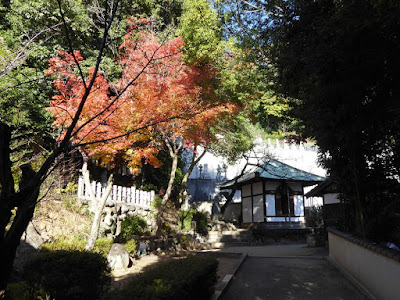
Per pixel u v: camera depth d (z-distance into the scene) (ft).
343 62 16.98
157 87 29.99
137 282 14.24
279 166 85.71
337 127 20.70
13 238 7.56
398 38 15.55
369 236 24.09
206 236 69.51
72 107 26.55
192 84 36.52
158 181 72.95
